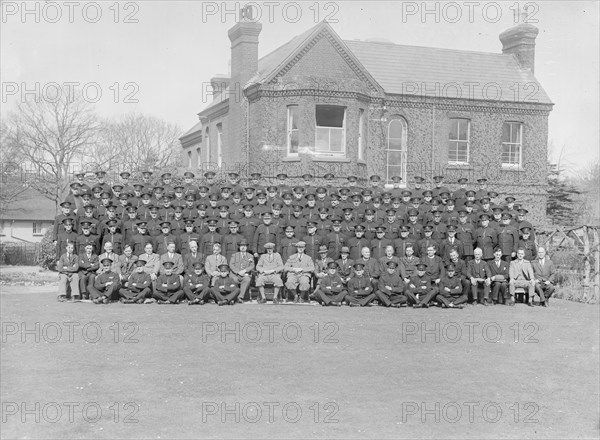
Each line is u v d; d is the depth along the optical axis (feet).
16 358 37.91
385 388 33.58
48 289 70.13
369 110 93.09
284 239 63.93
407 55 101.09
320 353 39.83
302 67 89.30
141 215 65.82
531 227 65.72
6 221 157.99
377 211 68.59
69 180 122.21
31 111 119.24
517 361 39.14
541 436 27.89
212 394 32.04
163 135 126.21
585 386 34.60
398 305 59.41
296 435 27.32
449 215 68.23
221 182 75.46
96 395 31.78
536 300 64.39
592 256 69.82
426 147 96.37
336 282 59.41
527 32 103.40
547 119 101.50
